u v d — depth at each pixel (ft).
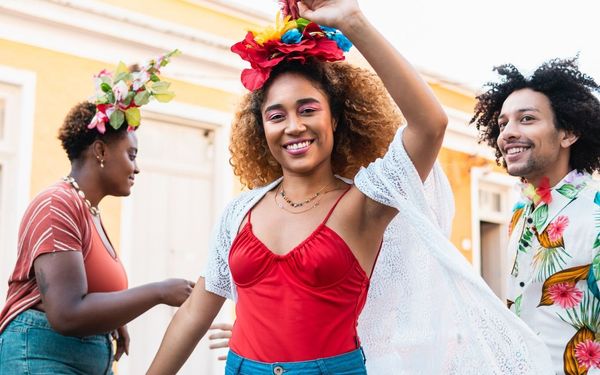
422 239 6.17
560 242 7.95
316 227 6.40
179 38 18.89
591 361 7.62
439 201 6.79
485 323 6.38
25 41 16.25
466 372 6.48
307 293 6.21
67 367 7.82
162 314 18.61
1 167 15.93
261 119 7.30
